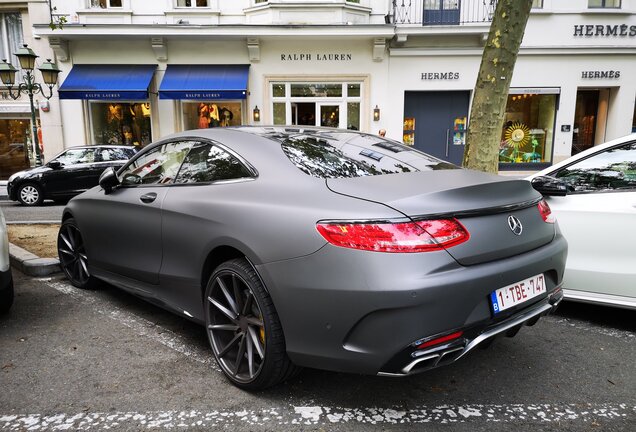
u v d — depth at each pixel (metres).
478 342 2.22
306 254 2.26
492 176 2.78
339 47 14.13
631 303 3.44
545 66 13.90
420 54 13.99
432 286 2.04
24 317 3.81
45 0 14.40
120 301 4.20
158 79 14.29
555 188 3.62
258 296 2.47
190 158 3.27
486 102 5.95
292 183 2.56
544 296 2.59
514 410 2.49
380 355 2.10
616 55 13.79
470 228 2.23
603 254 3.54
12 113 15.11
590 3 13.95
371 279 2.07
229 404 2.54
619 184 3.59
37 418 2.41
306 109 14.52
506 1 5.65
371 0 14.16
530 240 2.51
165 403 2.55
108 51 14.24
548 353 3.18
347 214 2.20
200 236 2.86
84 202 4.14
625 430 2.31
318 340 2.27
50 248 6.11
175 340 3.38
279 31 13.54
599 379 2.82
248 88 14.34
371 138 3.40
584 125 14.67
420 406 2.53
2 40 15.09
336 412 2.46
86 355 3.13
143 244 3.41
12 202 12.67
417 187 2.36
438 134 14.63
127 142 14.70
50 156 14.70
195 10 14.16
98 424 2.36
